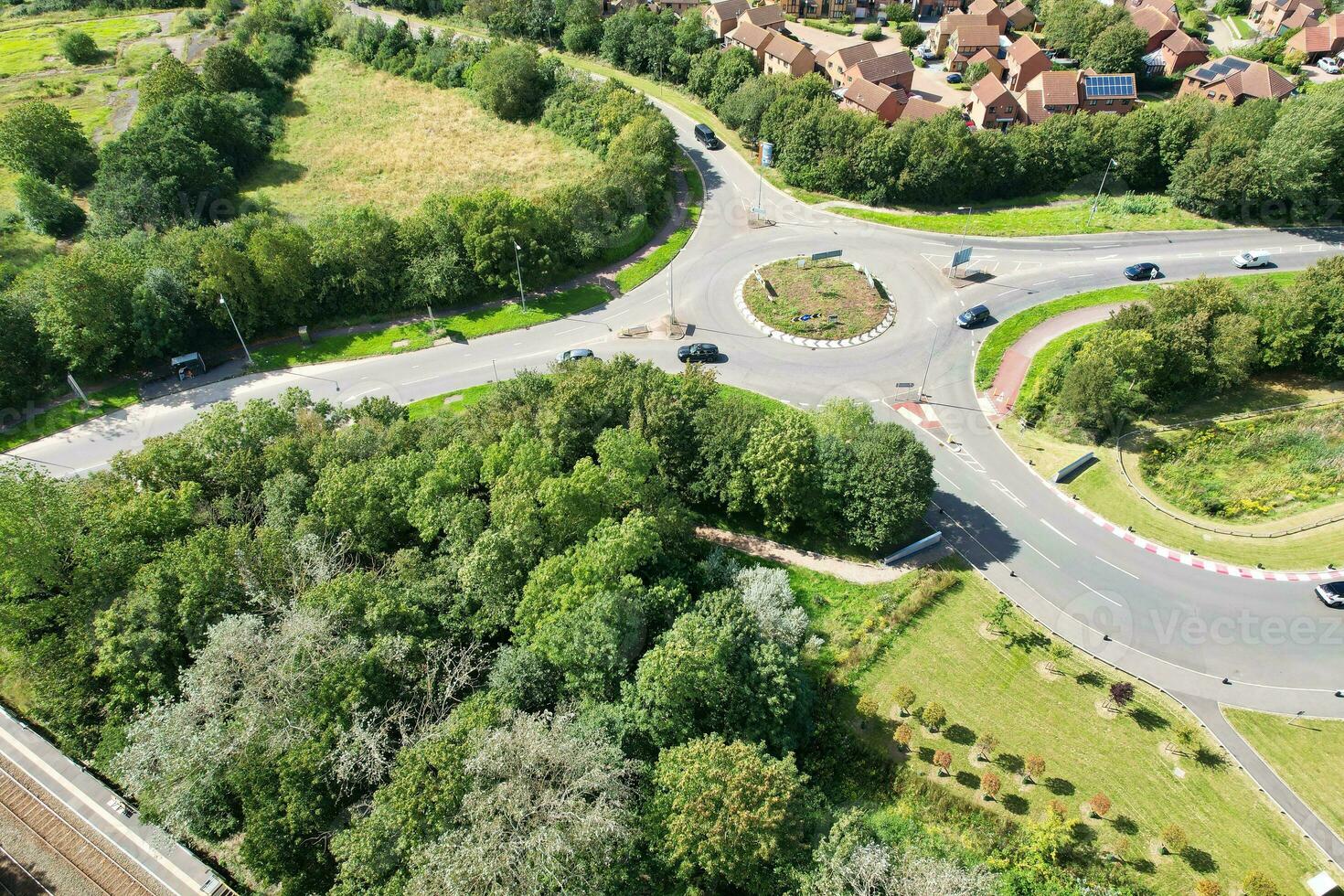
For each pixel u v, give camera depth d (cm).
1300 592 5969
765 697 4769
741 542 6788
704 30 15125
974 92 13888
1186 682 5409
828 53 15750
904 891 3831
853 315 9375
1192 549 6388
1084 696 5353
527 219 9794
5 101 14600
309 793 4325
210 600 5203
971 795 4775
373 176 12594
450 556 5688
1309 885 4275
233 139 12462
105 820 5012
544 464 6009
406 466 6088
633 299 10038
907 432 6462
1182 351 7488
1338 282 7694
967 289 9762
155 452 6456
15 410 8569
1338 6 17575
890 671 5541
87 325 8469
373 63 16238
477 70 14650
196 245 9319
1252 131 10669
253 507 6328
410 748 4359
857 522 6378
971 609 6003
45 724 5584
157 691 5059
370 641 4991
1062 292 9575
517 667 4812
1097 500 6912
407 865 3975
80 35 16288
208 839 4884
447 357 9238
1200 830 4562
